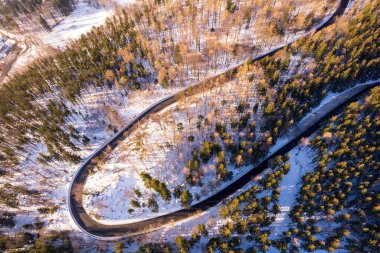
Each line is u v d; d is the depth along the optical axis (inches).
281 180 2866.6
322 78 3284.9
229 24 4527.6
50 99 3794.3
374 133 2731.3
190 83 3944.4
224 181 2866.6
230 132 3169.3
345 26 3789.4
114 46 4581.7
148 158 3164.4
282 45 4173.2
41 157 3435.0
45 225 2819.9
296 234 2407.7
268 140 2795.3
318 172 2566.4
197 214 2719.0
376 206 2324.1
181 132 3294.8
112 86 4156.0
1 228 2810.0
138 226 2706.7
